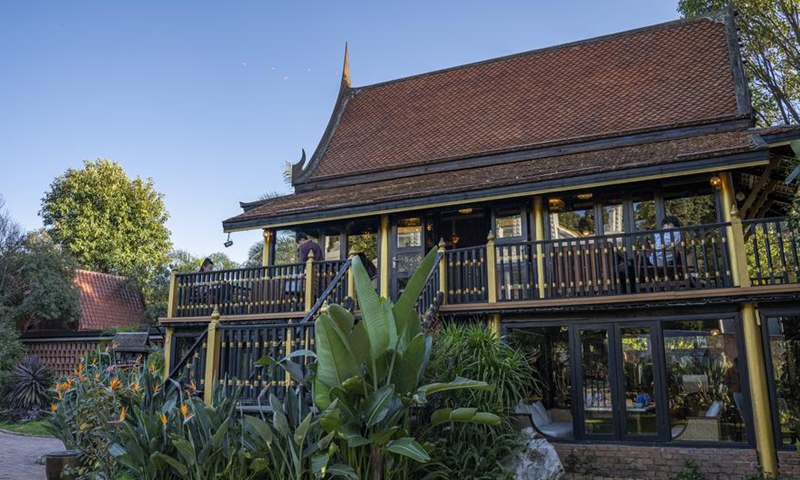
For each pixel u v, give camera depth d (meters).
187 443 6.04
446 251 11.30
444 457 7.77
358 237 14.02
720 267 9.32
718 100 12.80
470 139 15.18
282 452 6.13
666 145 11.91
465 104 16.70
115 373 8.00
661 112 13.19
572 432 9.88
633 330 9.77
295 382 7.55
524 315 10.46
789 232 9.01
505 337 9.66
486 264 10.84
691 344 9.42
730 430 8.95
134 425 6.89
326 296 9.47
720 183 10.84
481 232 13.16
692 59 14.38
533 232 12.23
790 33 19.42
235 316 12.31
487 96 16.61
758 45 20.03
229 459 6.17
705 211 11.10
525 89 16.17
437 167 14.82
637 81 14.55
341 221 14.17
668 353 9.53
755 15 19.69
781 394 8.87
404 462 6.84
